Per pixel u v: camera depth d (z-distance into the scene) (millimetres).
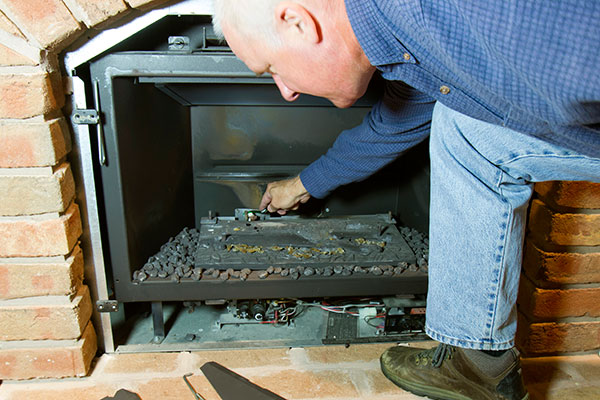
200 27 1056
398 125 1020
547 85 404
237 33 580
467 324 827
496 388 924
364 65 596
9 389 1041
